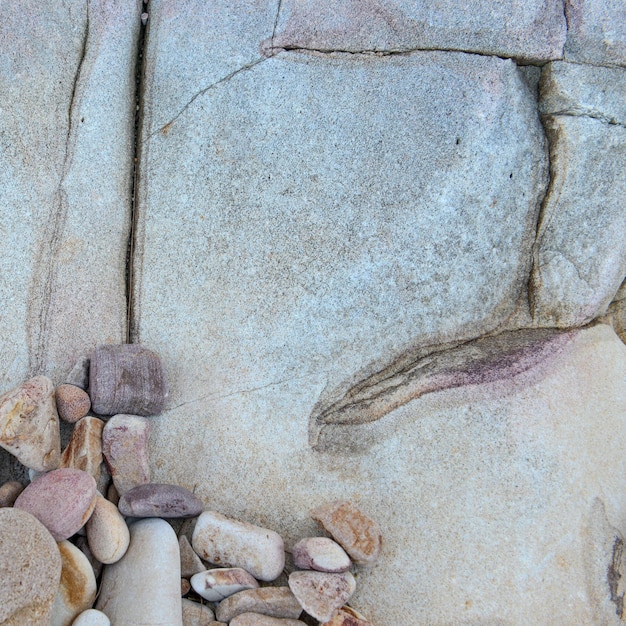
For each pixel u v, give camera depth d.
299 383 1.05
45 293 1.02
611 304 1.14
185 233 1.08
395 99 1.08
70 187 1.05
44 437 0.93
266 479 1.01
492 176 1.08
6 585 0.77
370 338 1.07
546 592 0.95
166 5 1.11
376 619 0.94
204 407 1.04
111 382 0.98
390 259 1.08
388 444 1.01
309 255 1.07
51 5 1.06
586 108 1.08
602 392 1.05
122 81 1.10
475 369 1.04
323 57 1.09
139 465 0.97
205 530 0.94
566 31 1.07
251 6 1.09
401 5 1.07
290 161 1.08
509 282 1.11
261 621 0.90
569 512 0.98
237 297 1.07
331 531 0.95
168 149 1.09
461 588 0.95
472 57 1.07
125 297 1.08
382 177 1.08
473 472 0.99
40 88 1.04
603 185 1.09
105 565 0.91
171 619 0.87
